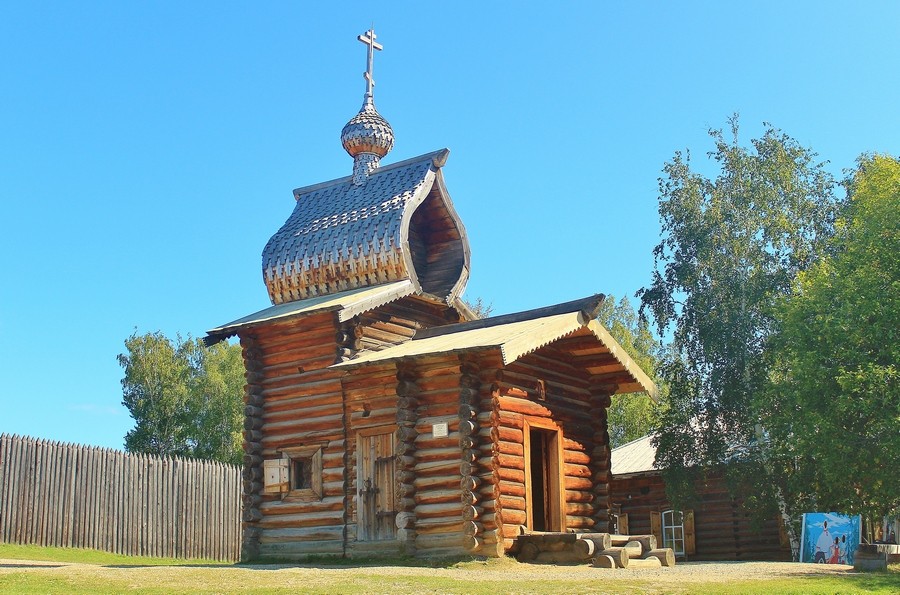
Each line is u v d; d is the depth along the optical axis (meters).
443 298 26.67
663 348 43.19
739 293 32.62
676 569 19.39
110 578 16.56
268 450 24.61
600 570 18.81
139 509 32.56
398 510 21.06
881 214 27.36
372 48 30.84
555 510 22.95
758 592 14.52
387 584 15.70
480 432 20.72
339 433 23.41
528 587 15.23
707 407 32.47
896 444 23.67
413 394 21.48
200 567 19.67
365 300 23.91
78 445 30.91
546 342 21.22
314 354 24.42
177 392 60.00
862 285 26.25
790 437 29.45
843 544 25.12
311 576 16.94
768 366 31.58
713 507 34.62
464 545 20.14
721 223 33.47
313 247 27.05
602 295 22.73
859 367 24.70
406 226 26.12
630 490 36.91
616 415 53.22
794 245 33.84
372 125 29.17
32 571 17.61
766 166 34.34
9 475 28.55
